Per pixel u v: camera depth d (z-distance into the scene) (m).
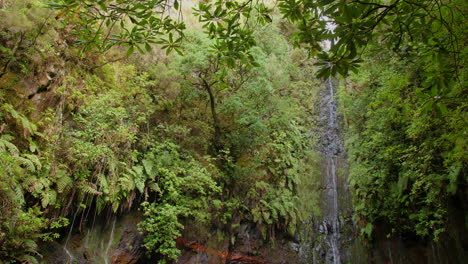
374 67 9.66
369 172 11.52
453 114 5.38
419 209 10.05
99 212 7.07
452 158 6.89
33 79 6.61
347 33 2.50
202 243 9.70
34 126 6.05
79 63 7.91
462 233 8.64
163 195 8.71
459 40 3.55
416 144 8.74
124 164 7.58
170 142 9.52
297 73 18.06
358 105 12.59
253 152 12.04
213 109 10.80
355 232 12.45
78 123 7.40
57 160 6.39
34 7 6.41
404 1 2.64
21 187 5.40
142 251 8.16
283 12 2.95
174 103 10.52
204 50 9.80
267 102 11.90
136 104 9.10
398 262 10.69
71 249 6.82
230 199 10.78
